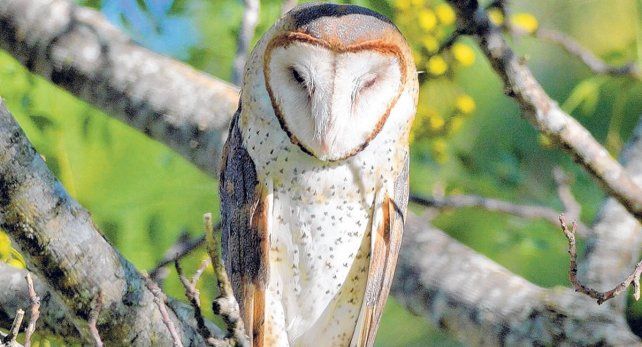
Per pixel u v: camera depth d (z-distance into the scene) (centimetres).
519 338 1046
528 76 923
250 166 915
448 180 1240
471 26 908
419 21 1076
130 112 1133
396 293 1122
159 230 1153
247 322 904
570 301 1050
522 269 1271
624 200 965
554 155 1331
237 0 1198
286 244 917
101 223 1145
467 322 1076
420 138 1120
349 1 1073
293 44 880
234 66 1154
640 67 1133
